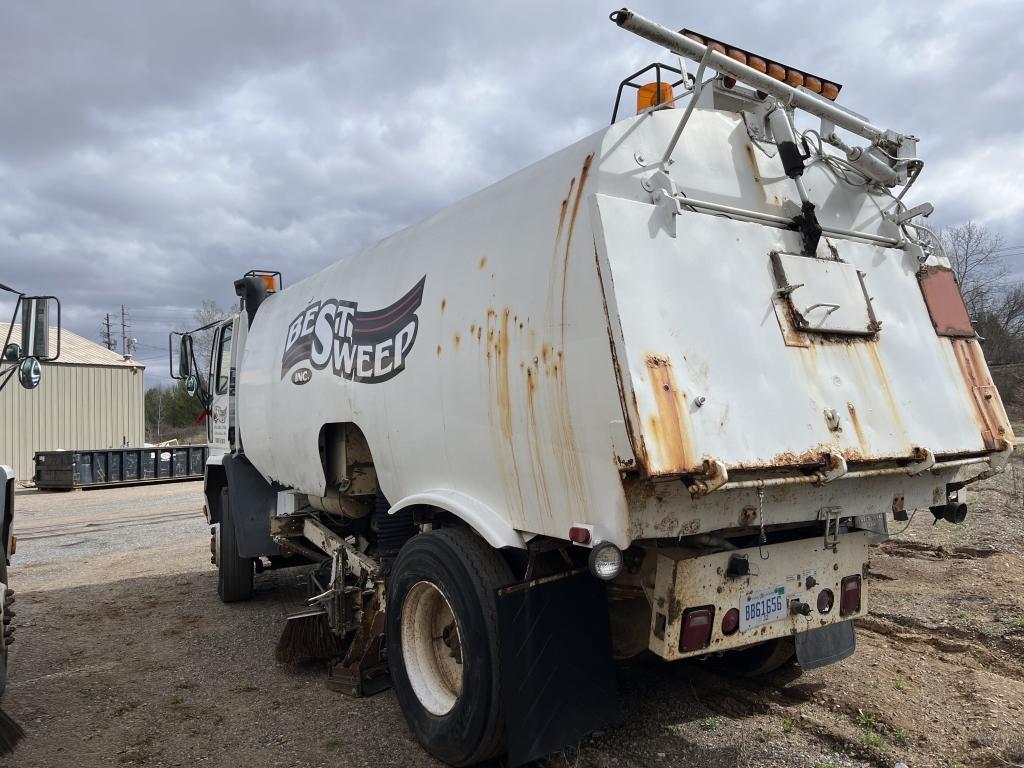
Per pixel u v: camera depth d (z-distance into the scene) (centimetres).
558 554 330
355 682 430
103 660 520
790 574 313
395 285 421
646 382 255
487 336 330
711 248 293
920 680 402
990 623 484
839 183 353
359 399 439
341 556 486
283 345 567
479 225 358
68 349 2952
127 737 388
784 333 299
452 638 354
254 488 660
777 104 331
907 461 319
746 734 348
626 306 262
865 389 315
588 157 294
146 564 890
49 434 2747
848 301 324
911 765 313
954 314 367
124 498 1812
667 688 406
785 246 319
